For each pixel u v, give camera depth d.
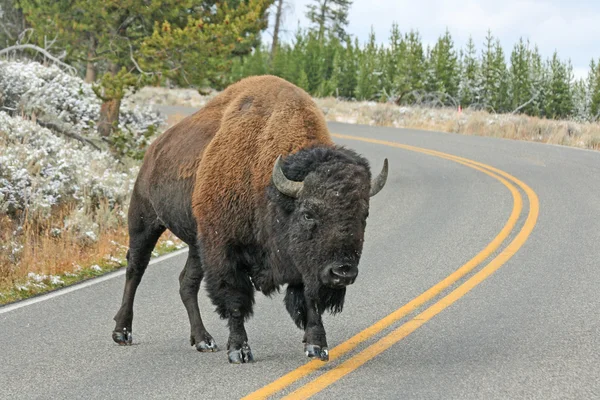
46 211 41.00
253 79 25.36
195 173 24.30
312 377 19.84
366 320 25.92
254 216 21.94
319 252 19.20
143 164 28.09
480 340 23.11
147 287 32.19
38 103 59.28
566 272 32.12
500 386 18.78
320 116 23.48
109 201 46.06
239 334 21.92
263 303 29.34
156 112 80.06
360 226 19.33
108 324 26.83
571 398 17.83
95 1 66.00
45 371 21.38
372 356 21.73
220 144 23.23
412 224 44.91
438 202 52.31
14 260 35.59
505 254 35.94
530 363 20.64
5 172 41.56
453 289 29.88
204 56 60.91
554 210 47.38
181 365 21.69
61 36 73.12
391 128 118.50
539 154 79.81
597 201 50.22
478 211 48.12
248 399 18.25
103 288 32.34
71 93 65.06
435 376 19.70
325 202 19.19
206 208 22.72
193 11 66.81
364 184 19.53
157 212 26.53
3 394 19.48
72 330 26.03
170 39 59.91
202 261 22.83
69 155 48.34
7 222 39.59
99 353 23.20
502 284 30.47
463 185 59.50
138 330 26.03
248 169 22.19
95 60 72.25
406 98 185.50
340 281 18.94
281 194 20.31
